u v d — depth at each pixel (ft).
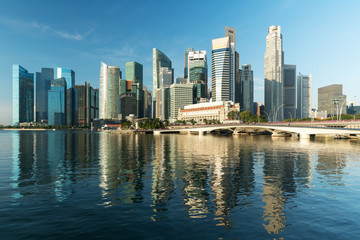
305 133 445.37
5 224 59.62
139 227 58.18
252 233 54.85
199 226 58.54
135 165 148.05
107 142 390.63
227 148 269.44
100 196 82.64
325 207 71.41
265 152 224.53
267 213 66.64
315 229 56.90
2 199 79.36
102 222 61.05
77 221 61.77
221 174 119.34
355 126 444.55
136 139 493.77
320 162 160.45
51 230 56.49
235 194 84.58
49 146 304.30
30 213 66.95
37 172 125.49
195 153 216.13
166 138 544.62
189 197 81.25
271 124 539.29
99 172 125.18
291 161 164.66
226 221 61.41
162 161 165.48
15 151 238.89
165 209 70.03
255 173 122.11
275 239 52.06
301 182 102.37
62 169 134.21
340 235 53.88
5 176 115.24
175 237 53.06
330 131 390.63
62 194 84.94
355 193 85.66
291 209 69.77
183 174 119.55
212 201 77.10
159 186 95.81
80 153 219.20
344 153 216.13
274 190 89.66
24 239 52.11
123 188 92.94
